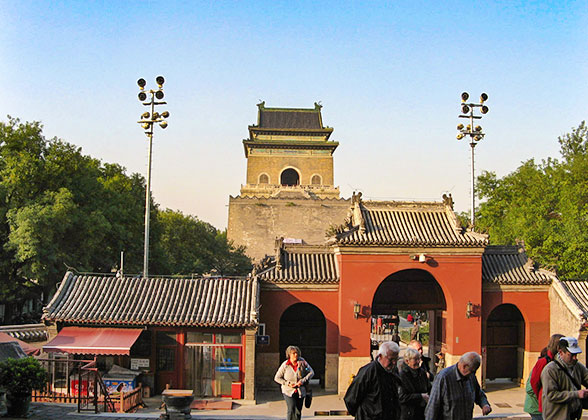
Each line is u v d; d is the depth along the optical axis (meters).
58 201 46.59
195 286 32.09
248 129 103.06
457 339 32.91
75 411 20.42
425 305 35.88
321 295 33.69
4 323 52.25
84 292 31.19
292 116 110.62
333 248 34.88
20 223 44.75
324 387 34.25
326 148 103.69
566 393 10.95
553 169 62.59
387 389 10.74
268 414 27.00
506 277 34.25
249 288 32.12
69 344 28.08
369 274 33.03
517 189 61.09
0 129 49.91
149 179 37.06
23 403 18.19
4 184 47.22
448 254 33.19
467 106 40.19
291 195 96.44
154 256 61.12
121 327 29.70
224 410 27.97
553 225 45.69
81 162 53.62
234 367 30.27
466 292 33.12
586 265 41.94
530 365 34.16
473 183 40.06
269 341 33.31
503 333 35.94
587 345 32.16
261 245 94.56
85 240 49.81
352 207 35.12
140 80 37.25
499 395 32.50
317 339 35.69
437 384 10.91
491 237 55.56
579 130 75.06
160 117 37.38
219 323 29.52
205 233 79.06
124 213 55.53
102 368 29.89
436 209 35.31
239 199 95.56
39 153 51.28
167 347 30.28
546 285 34.31
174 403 18.80
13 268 49.88
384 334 60.97
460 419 10.73
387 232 33.50
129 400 26.00
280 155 103.62
